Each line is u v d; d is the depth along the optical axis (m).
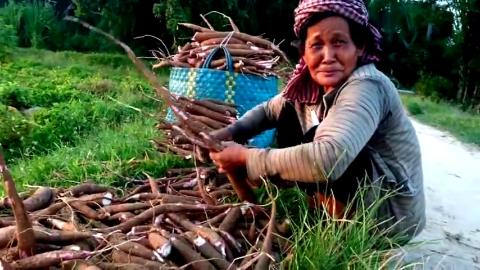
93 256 2.23
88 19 18.75
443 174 5.88
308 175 2.29
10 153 5.44
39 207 2.87
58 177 3.99
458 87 20.84
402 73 23.50
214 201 3.02
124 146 4.65
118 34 17.89
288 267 2.40
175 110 2.82
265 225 2.72
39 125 6.01
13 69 11.99
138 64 2.73
